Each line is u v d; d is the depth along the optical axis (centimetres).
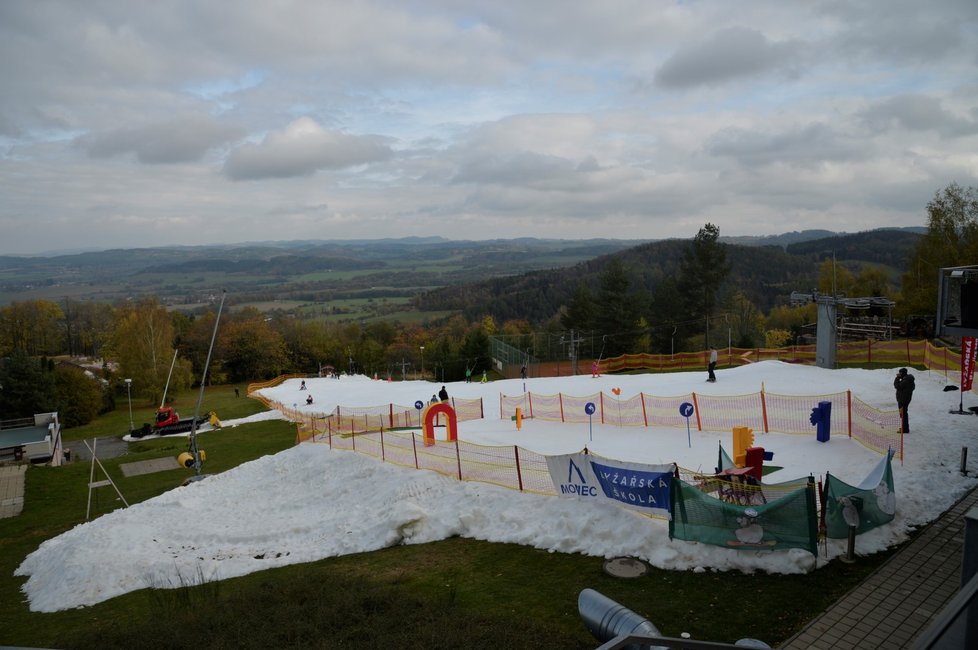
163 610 1305
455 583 1307
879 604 1047
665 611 1084
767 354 4562
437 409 2419
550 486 1706
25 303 12444
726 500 1315
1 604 1777
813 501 1188
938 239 5284
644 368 5688
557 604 1160
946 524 1331
